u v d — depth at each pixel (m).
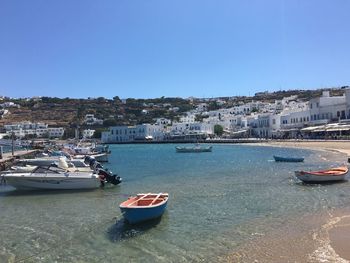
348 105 111.06
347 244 15.27
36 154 75.12
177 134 188.00
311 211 21.94
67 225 20.36
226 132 187.25
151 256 15.17
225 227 19.03
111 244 16.92
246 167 51.47
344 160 57.03
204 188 31.80
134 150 121.31
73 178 32.06
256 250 15.14
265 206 23.81
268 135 158.38
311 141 108.50
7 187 34.12
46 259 15.32
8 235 18.69
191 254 15.16
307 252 14.55
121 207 19.48
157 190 31.45
